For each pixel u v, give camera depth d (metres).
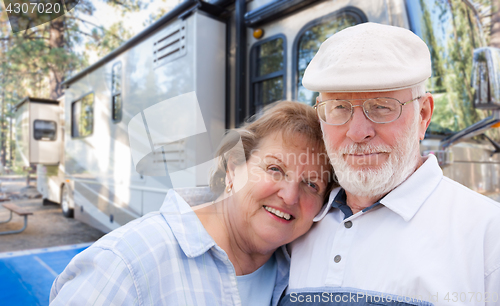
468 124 2.09
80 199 3.39
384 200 0.88
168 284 0.76
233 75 2.43
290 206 0.94
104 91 2.22
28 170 4.08
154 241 0.79
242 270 0.99
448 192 0.86
